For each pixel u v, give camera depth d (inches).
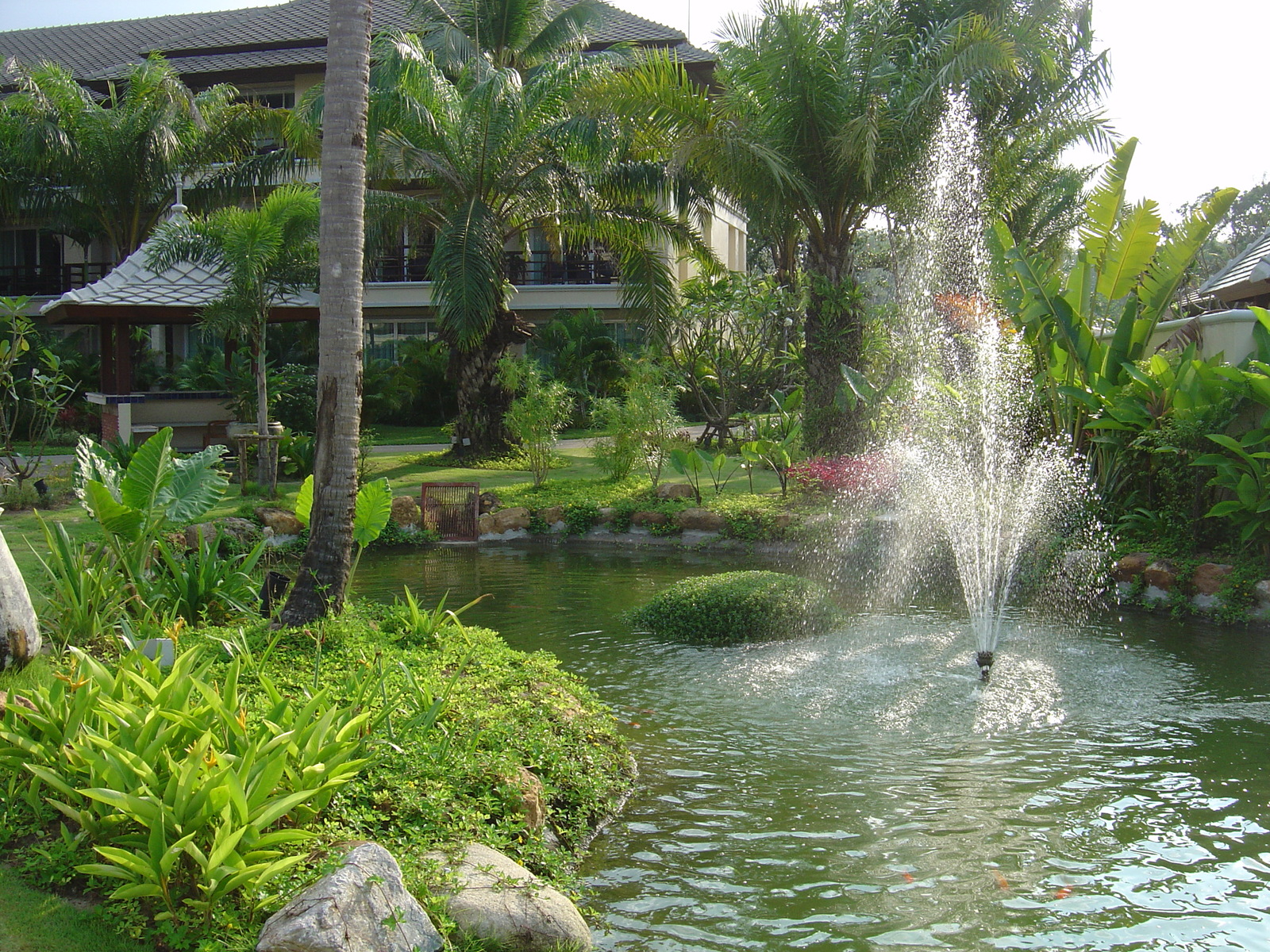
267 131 1131.9
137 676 179.8
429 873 168.2
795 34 621.9
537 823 204.5
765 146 653.3
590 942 170.2
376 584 487.5
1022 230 986.1
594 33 1141.7
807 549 561.6
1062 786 241.9
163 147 1023.6
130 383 785.6
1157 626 401.1
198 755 152.7
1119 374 505.4
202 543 334.6
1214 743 269.0
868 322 732.0
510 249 1235.2
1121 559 450.9
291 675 249.9
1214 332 494.6
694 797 238.4
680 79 708.7
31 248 1266.0
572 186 783.7
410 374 1197.7
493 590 472.7
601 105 724.0
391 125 742.5
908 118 637.3
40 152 983.0
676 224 853.8
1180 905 187.6
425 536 611.8
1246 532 412.8
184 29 1477.6
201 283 792.9
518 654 301.9
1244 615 400.5
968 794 237.8
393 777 194.4
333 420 301.6
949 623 408.2
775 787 243.1
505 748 222.4
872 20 671.1
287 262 660.1
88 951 139.3
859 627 401.4
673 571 523.5
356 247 297.9
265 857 153.8
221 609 324.5
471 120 759.1
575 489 681.6
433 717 219.1
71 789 158.9
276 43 1270.9
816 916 184.2
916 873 200.2
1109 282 546.9
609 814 228.2
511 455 840.3
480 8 879.7
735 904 188.5
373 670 245.4
